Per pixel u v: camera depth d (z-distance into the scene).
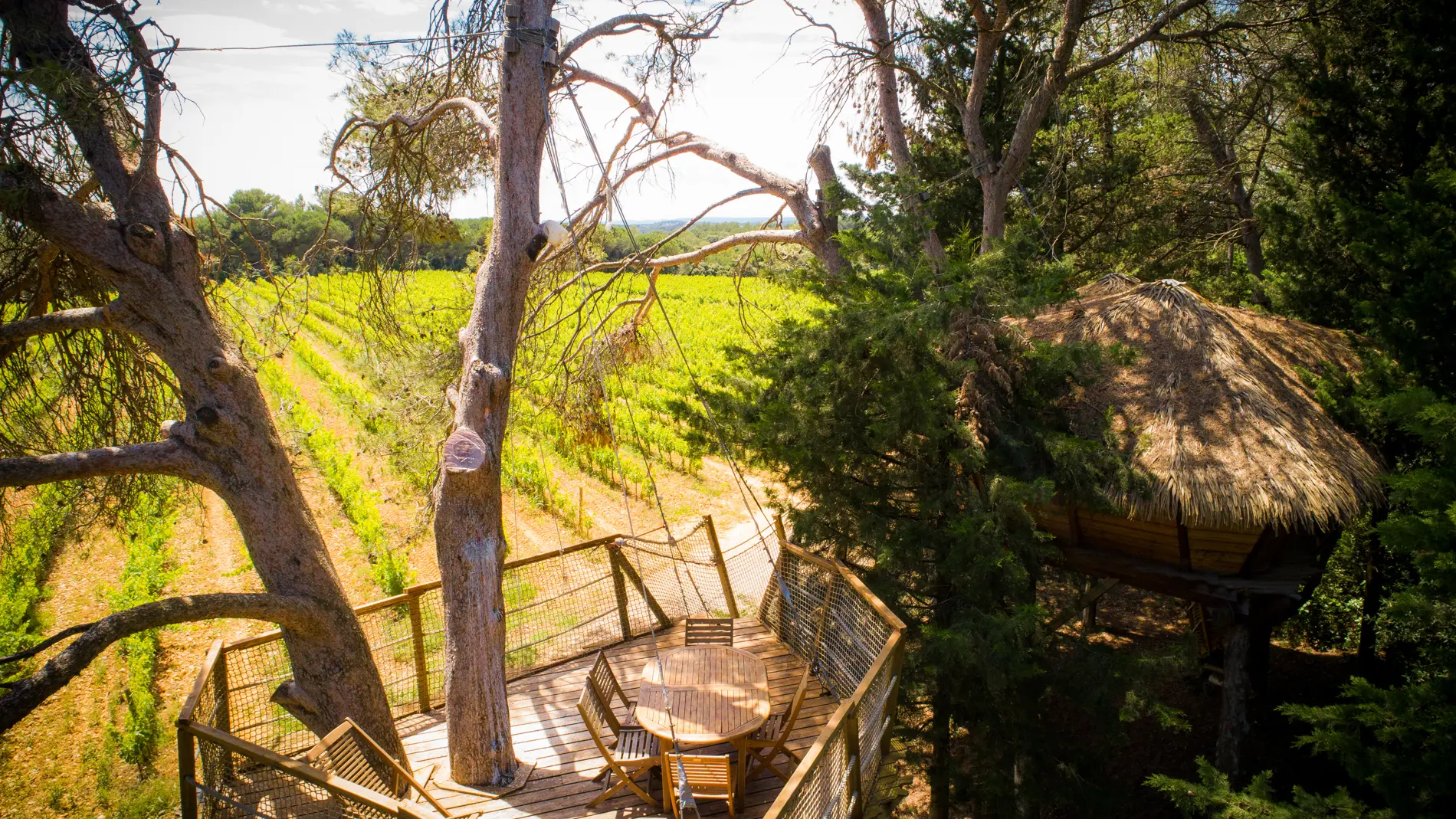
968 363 7.88
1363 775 6.16
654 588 10.01
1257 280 13.66
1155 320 9.36
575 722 7.36
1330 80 11.45
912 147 17.25
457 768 6.59
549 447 23.08
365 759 5.81
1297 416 8.34
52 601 15.62
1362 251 7.77
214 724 5.93
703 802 6.33
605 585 9.37
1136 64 12.62
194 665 13.36
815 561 7.66
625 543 9.10
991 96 16.94
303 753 7.03
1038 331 10.20
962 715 8.87
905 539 7.80
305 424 24.27
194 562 17.33
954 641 6.98
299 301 10.26
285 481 6.59
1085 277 19.31
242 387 6.43
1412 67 10.53
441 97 9.66
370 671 6.81
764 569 14.09
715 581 11.24
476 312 6.72
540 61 6.74
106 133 6.16
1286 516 7.45
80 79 5.60
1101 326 9.72
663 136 9.97
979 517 7.34
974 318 8.39
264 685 6.92
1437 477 6.10
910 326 7.24
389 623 7.89
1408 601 6.32
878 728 6.12
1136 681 7.43
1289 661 13.20
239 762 5.98
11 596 14.66
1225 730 8.68
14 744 11.34
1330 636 13.50
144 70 6.26
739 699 6.51
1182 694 12.41
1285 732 11.28
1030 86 12.06
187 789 5.22
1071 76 11.23
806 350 8.51
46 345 8.64
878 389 7.89
